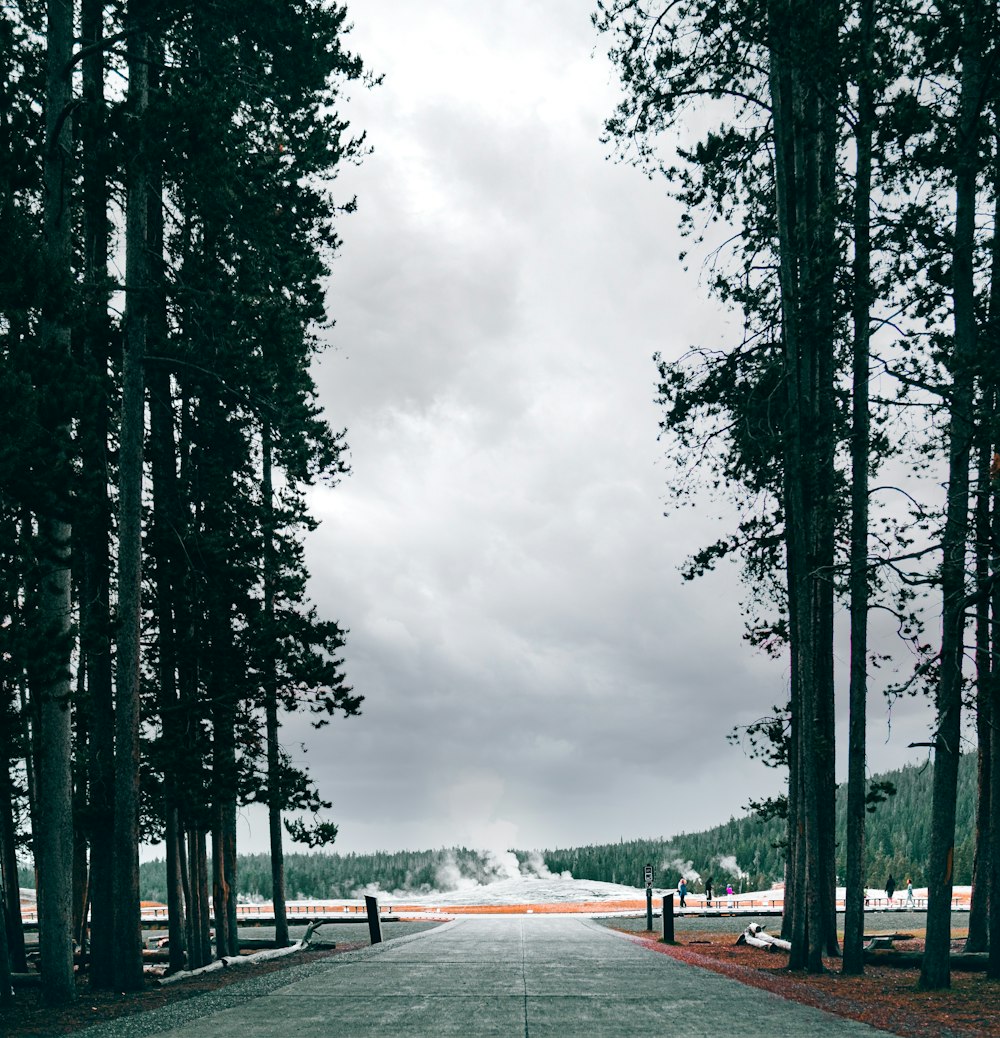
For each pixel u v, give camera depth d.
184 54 19.02
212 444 22.16
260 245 19.28
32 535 15.21
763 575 23.16
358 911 54.97
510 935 27.84
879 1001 12.88
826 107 20.61
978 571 15.12
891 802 138.38
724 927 35.44
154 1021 10.76
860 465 18.05
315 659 20.91
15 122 14.96
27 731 16.23
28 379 13.05
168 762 19.48
